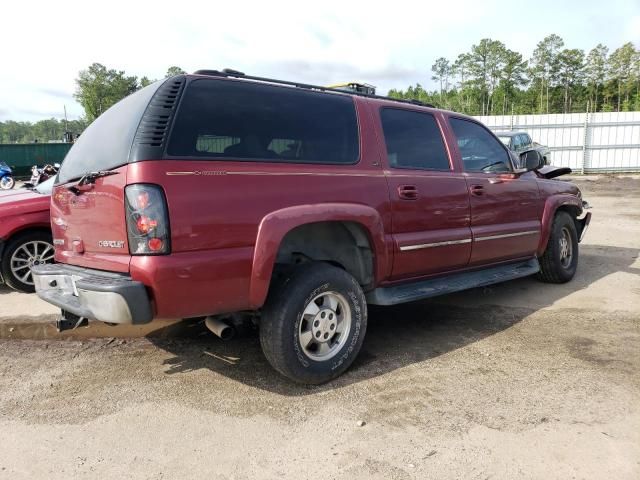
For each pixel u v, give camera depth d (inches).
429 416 117.5
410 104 171.9
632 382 133.1
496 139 203.5
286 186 127.3
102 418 118.6
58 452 104.8
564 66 3432.6
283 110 134.6
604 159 960.9
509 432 110.1
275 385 135.1
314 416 118.4
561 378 136.0
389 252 150.5
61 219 140.8
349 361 139.6
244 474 97.0
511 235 196.2
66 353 160.1
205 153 116.5
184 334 175.8
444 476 95.4
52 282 136.8
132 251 110.7
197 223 112.5
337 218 134.6
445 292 167.6
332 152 141.8
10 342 170.2
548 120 971.3
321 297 135.9
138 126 113.6
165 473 97.5
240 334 173.8
